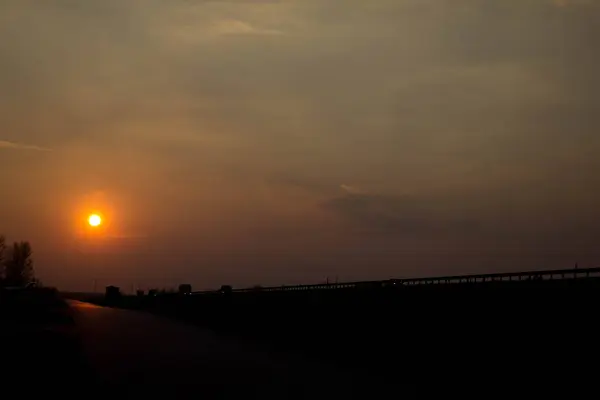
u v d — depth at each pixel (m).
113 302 124.06
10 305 52.56
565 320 22.83
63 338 35.59
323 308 41.84
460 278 30.28
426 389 26.11
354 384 27.20
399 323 32.69
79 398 22.84
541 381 23.19
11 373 25.20
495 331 25.94
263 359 35.59
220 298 66.69
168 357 35.53
